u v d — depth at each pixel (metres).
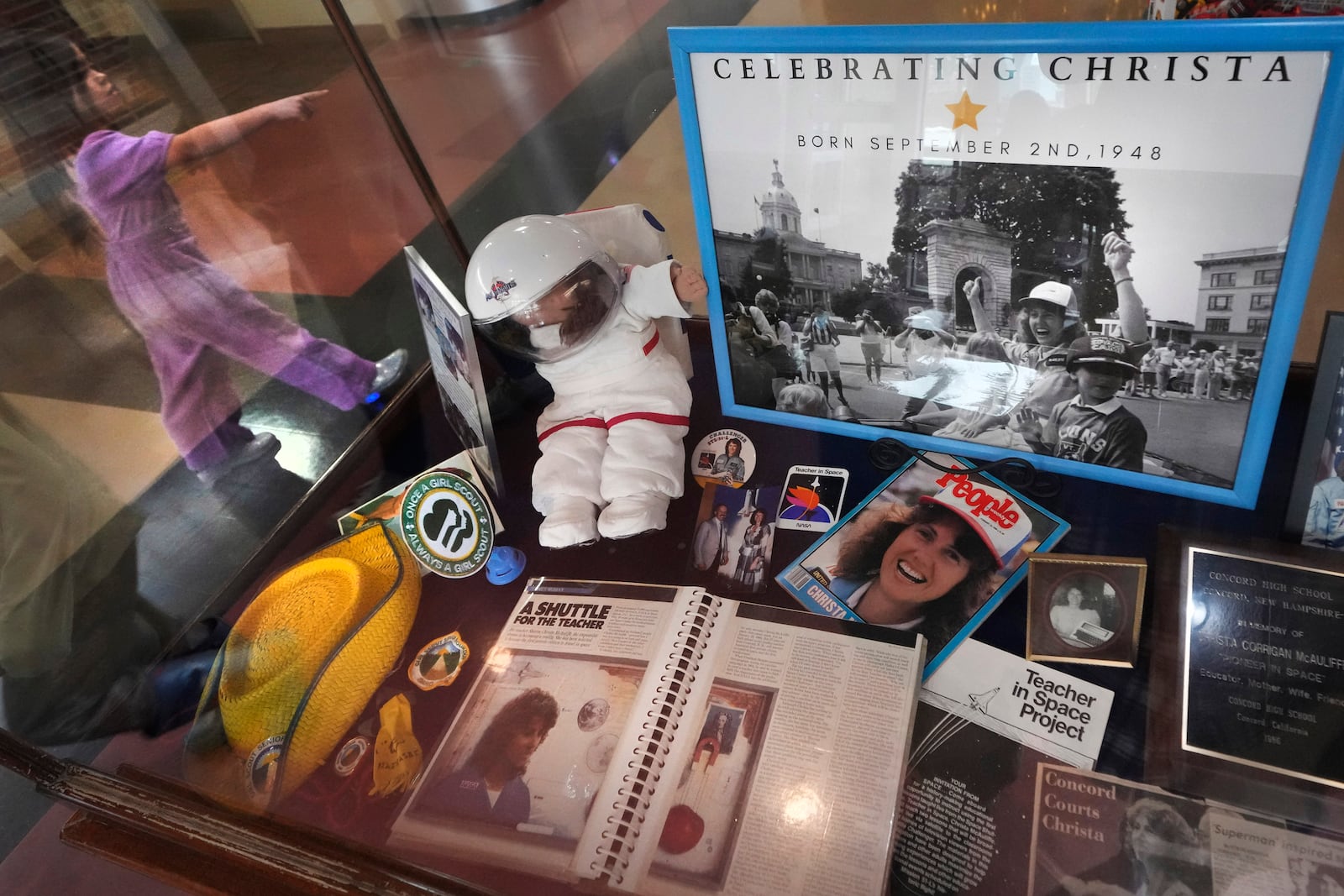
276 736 0.75
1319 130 0.51
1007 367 0.75
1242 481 0.71
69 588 1.08
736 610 0.77
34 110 1.42
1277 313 0.60
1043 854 0.58
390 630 0.82
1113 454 0.76
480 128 2.14
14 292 1.39
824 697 0.69
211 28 2.34
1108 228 0.62
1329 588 0.64
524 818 0.66
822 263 0.75
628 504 0.85
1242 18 0.49
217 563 1.10
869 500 0.83
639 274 0.86
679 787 0.65
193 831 0.71
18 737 0.84
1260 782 0.58
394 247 1.65
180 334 1.32
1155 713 0.64
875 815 0.61
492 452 0.87
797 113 0.66
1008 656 0.70
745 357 0.88
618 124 1.89
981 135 0.61
